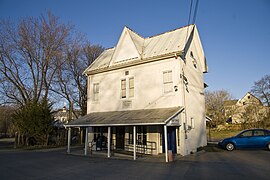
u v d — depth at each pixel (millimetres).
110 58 20719
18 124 23859
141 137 16875
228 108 57000
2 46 26672
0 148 24578
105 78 19500
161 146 15789
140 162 12375
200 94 19734
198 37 19844
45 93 28484
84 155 16141
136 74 17500
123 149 17875
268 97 48500
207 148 17641
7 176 9117
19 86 27766
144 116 14312
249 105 51469
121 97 18094
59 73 31312
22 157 15430
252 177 7941
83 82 34812
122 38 18750
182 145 14578
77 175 9117
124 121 14227
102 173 9422
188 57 17688
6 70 27047
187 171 9320
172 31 19141
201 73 20875
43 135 24172
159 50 16922
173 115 13320
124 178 8367
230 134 39875
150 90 16531
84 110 34281
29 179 8547
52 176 9031
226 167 9953
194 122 17188
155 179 8062
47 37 28250
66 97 32938
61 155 16531
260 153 14258
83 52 35188
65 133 28812
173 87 15539
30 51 27656
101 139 18234
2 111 38188
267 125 42188
